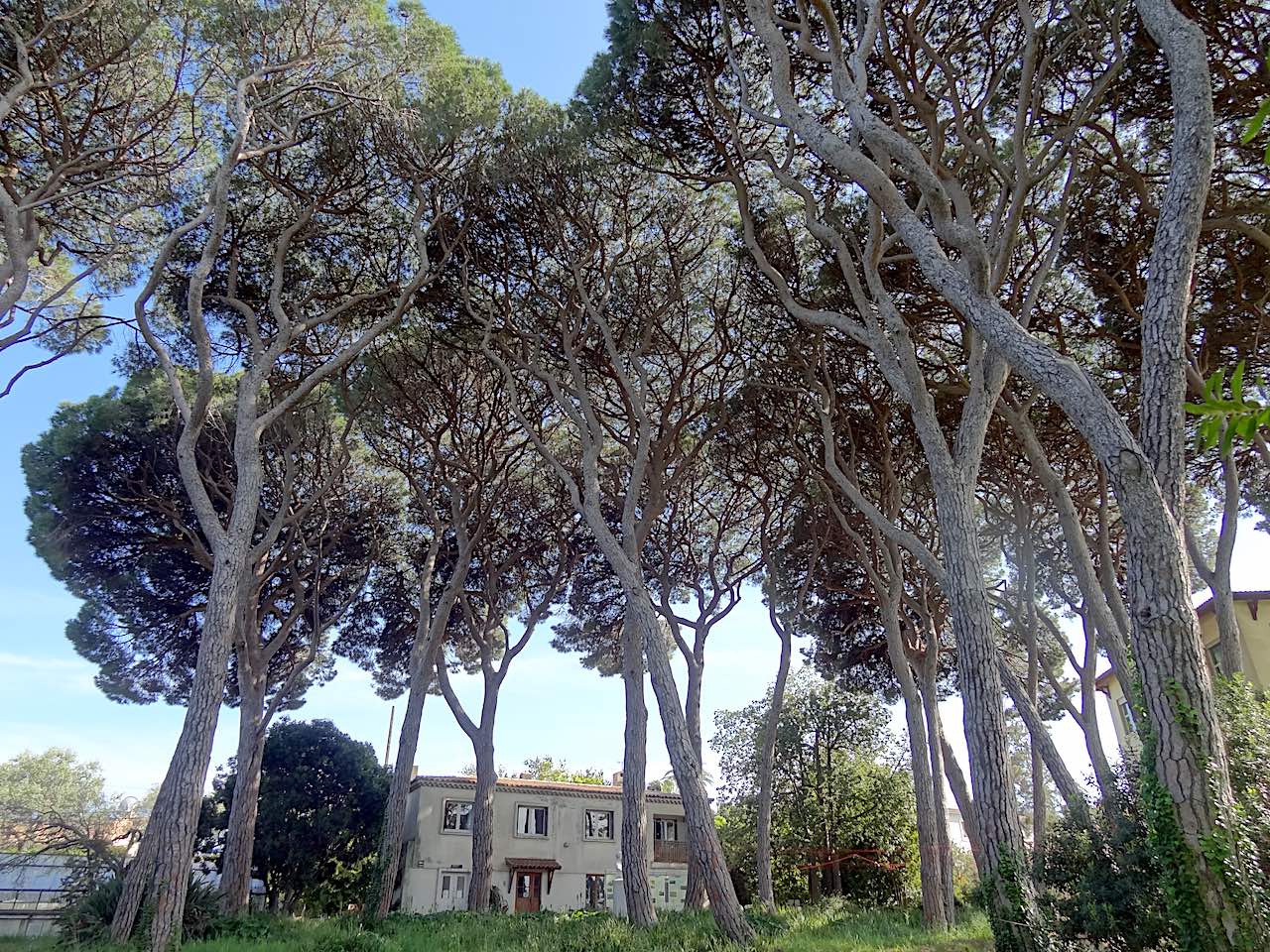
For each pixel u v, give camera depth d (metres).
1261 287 11.36
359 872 26.08
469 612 19.98
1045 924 7.31
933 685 16.78
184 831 9.55
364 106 12.92
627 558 12.62
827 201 12.55
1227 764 5.95
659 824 31.39
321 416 16.75
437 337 14.97
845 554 17.52
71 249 13.07
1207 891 5.44
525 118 13.63
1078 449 14.24
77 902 11.30
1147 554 5.95
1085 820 8.27
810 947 10.65
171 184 13.16
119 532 16.55
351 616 21.39
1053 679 18.59
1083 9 10.23
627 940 11.41
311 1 12.56
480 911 17.77
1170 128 11.17
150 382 16.11
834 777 24.72
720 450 16.19
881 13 9.05
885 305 10.32
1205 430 1.73
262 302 14.31
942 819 15.55
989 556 18.41
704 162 12.88
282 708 20.52
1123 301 11.47
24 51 10.38
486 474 18.20
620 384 13.54
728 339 14.83
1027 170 10.05
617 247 14.41
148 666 18.50
